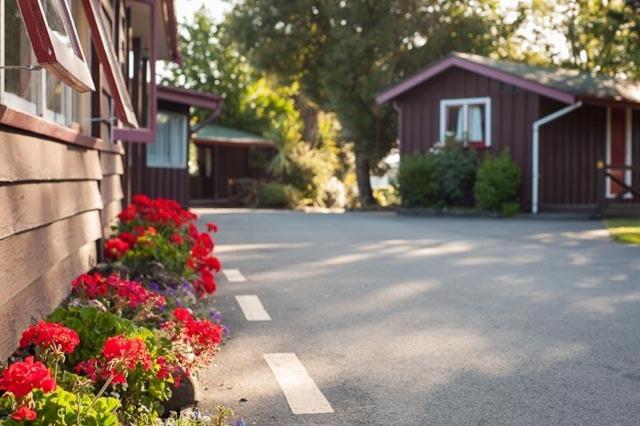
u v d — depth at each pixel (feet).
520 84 67.10
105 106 27.61
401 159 77.25
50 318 11.92
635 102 67.41
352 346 17.94
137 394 10.95
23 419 7.70
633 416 12.73
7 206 12.38
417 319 21.15
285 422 12.47
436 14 106.83
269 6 109.40
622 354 17.01
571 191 69.51
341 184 123.03
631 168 64.75
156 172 68.74
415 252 37.81
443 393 14.11
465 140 71.77
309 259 35.01
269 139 119.75
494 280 28.32
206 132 119.75
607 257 35.24
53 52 9.96
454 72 73.20
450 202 72.23
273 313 22.11
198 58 146.92
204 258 24.32
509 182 66.18
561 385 14.58
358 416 12.80
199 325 12.56
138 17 42.19
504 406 13.30
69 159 18.49
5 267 12.07
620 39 83.87
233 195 120.67
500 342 18.25
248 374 15.46
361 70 107.34
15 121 12.56
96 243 24.06
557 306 22.95
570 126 69.31
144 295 15.19
